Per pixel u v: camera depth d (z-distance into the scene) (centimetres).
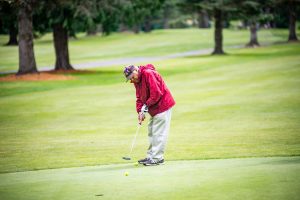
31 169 1455
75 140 2014
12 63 7306
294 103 2781
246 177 1040
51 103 3206
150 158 1400
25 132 2258
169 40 11081
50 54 8969
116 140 1989
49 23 5169
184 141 1880
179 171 1192
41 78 4622
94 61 7525
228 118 2420
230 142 1812
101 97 3431
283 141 1784
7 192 1041
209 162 1388
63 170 1396
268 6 8400
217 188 958
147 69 1376
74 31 5725
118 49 9794
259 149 1645
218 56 7131
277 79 3962
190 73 4919
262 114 2484
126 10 5091
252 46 8825
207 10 7450
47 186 1087
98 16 5091
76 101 3266
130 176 1166
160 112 1386
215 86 3775
